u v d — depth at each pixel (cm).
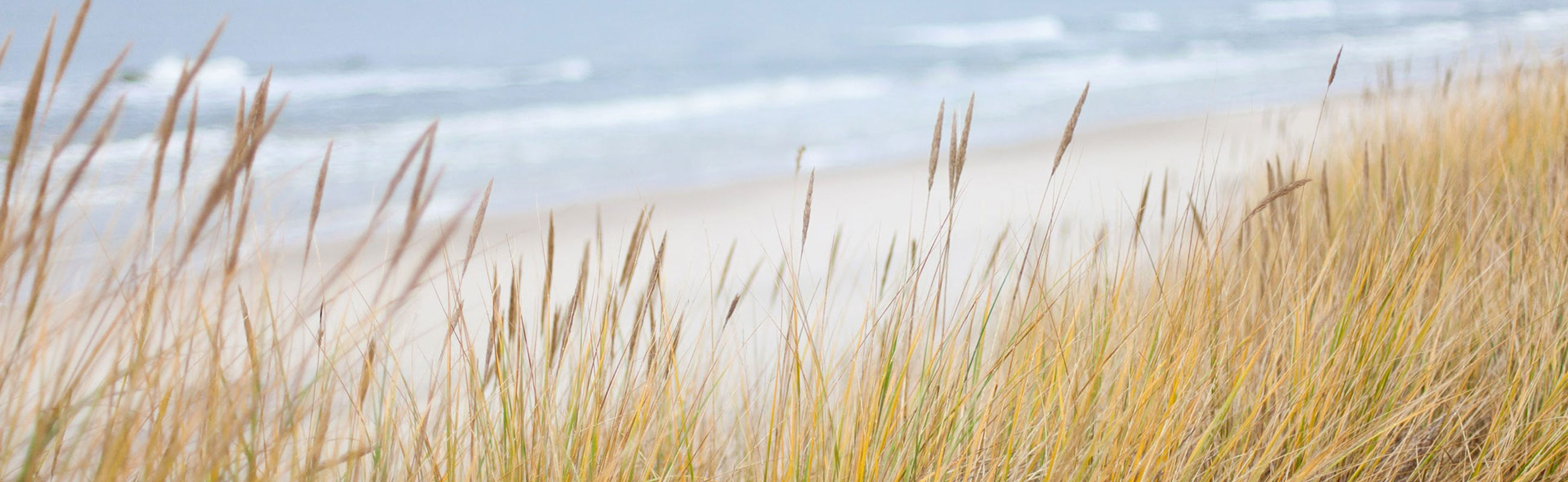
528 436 156
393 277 120
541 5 4622
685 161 1127
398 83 2136
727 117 1577
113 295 104
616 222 732
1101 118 1404
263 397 109
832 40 3403
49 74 1966
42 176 90
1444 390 195
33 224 90
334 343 131
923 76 2231
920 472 153
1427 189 266
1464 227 234
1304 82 1798
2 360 97
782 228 676
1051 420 169
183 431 109
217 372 106
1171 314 169
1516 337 195
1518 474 172
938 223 618
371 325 121
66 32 3128
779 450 155
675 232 677
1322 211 246
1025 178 840
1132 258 185
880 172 952
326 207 780
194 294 112
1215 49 2766
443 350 139
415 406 149
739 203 803
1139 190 584
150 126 1388
